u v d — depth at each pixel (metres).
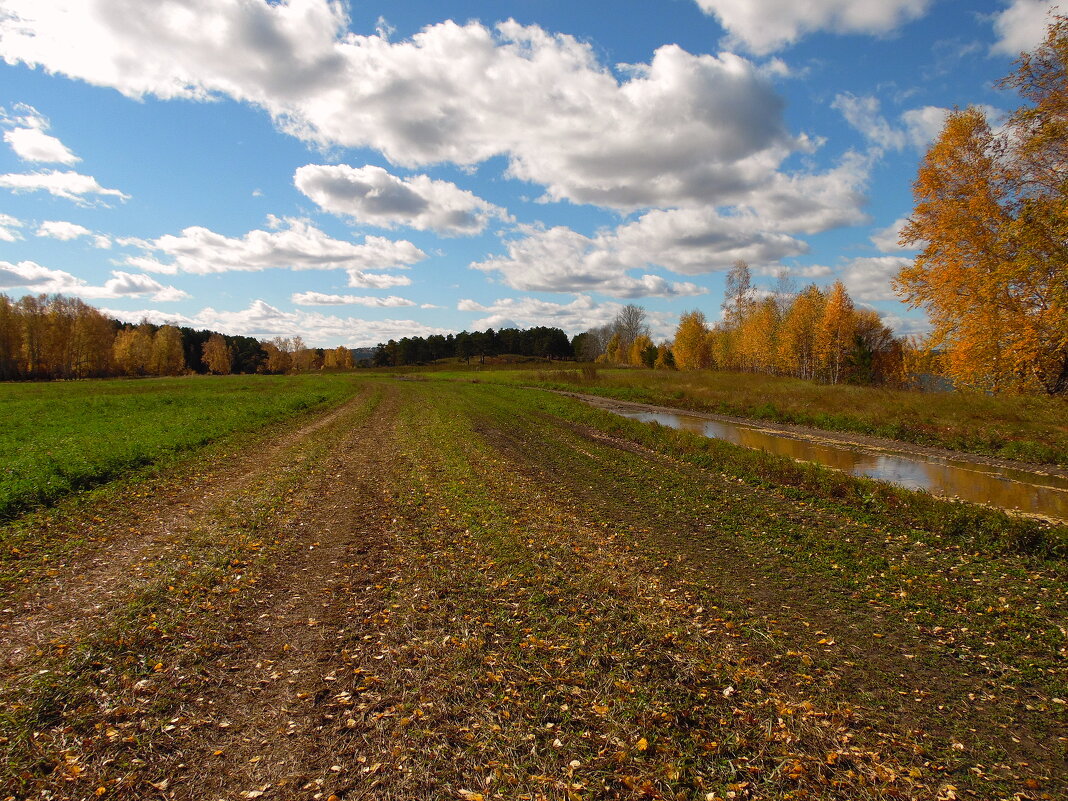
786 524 11.41
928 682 5.91
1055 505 13.76
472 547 9.71
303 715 5.16
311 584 8.23
